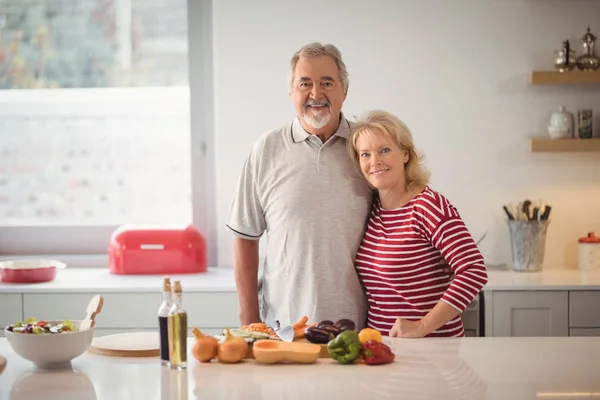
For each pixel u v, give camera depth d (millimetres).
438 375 1913
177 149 4207
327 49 2699
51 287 3555
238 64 4008
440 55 3961
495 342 2270
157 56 4164
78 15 4168
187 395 1764
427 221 2535
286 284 2756
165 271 3855
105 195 4234
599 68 3826
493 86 3959
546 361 2035
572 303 3461
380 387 1815
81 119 4211
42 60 4188
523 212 3820
